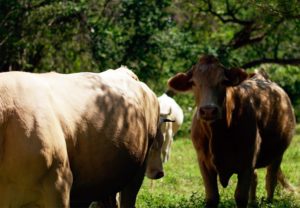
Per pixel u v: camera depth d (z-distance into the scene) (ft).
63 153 21.22
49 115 20.92
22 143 20.01
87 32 79.25
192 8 96.94
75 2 77.61
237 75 30.22
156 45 82.53
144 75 81.87
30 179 20.25
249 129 32.19
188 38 88.28
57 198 20.88
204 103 29.45
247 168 32.40
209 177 32.53
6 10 73.56
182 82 31.12
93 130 23.13
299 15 40.78
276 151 37.50
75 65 80.28
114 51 80.74
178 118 56.08
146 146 27.27
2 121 19.83
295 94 109.60
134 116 25.85
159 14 82.07
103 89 24.66
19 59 77.25
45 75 22.86
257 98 34.40
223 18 100.01
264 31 95.04
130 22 81.82
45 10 75.51
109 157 24.04
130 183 27.78
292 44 101.14
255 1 41.55
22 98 20.51
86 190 23.65
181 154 64.03
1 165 19.86
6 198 20.11
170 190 44.14
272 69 109.60
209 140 31.55
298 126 98.12
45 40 77.05
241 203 32.40
